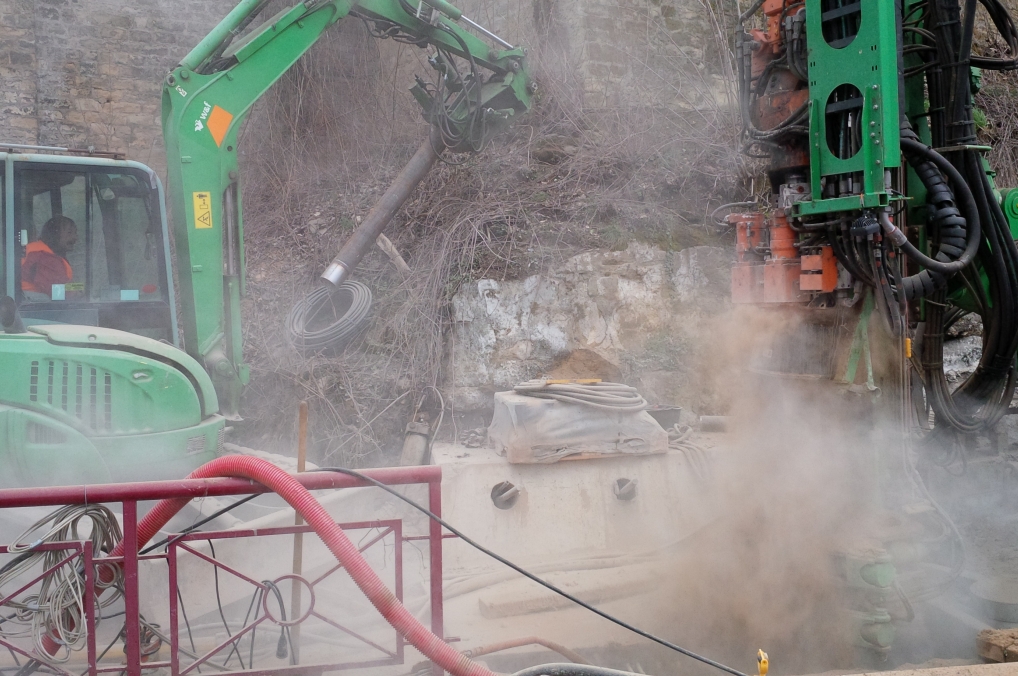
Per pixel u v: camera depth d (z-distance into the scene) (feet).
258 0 20.51
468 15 31.19
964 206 16.22
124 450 15.62
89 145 32.53
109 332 15.99
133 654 10.82
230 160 20.18
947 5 16.56
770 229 17.38
